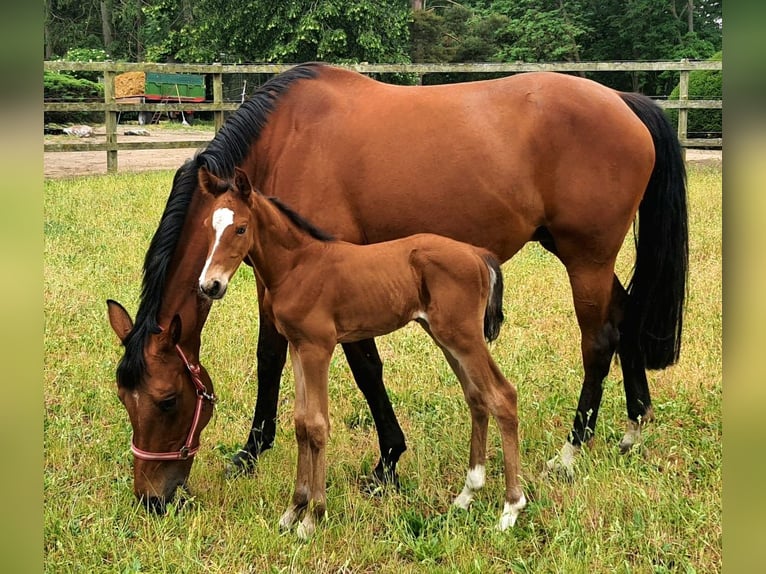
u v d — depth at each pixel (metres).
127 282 6.87
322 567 3.17
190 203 3.69
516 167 3.98
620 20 27.95
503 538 3.27
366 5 19.08
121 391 3.51
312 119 4.02
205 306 3.69
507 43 27.77
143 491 3.54
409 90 4.15
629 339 4.31
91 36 35.84
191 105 12.77
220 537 3.39
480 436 3.57
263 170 4.07
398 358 5.40
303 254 3.37
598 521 3.39
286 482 3.90
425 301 3.45
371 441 4.42
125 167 13.94
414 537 3.38
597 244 4.12
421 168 3.92
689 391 4.77
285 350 4.16
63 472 3.87
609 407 4.71
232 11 19.75
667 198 4.26
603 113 4.04
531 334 5.79
